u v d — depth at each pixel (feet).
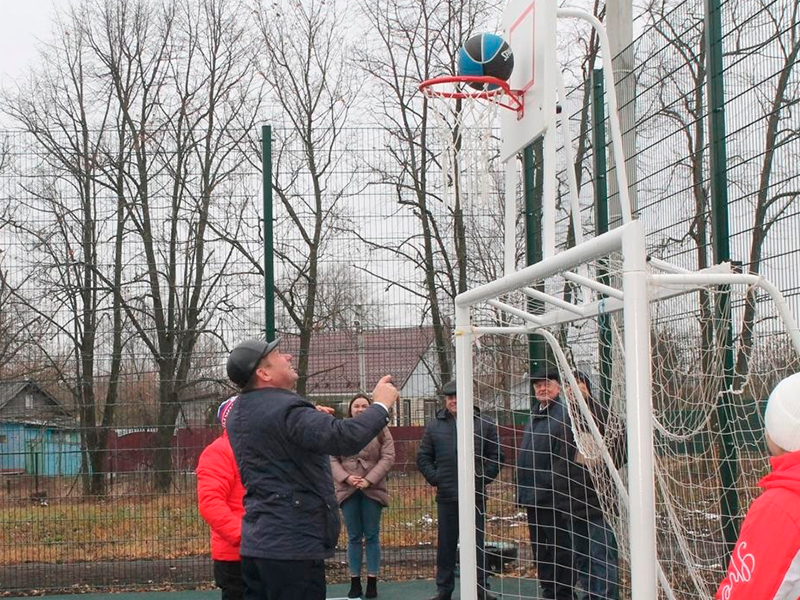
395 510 29.37
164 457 29.14
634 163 23.04
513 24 16.42
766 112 17.47
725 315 15.84
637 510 9.76
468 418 16.17
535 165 27.40
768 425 8.38
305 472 14.55
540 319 15.81
